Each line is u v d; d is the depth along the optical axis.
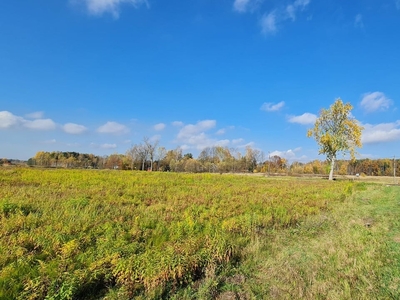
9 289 4.36
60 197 12.66
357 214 12.39
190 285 5.24
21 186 16.33
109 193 14.96
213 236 7.38
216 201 14.13
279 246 7.82
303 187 25.36
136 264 5.25
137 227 8.15
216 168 79.00
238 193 18.45
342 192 21.17
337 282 5.46
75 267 5.22
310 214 12.11
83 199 11.50
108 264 5.37
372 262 6.36
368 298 4.82
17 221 7.66
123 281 4.96
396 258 6.66
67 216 8.85
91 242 6.73
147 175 32.59
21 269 4.98
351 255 6.91
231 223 9.08
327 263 6.45
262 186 25.02
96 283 4.89
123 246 6.34
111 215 9.59
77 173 28.97
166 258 5.48
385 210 13.34
